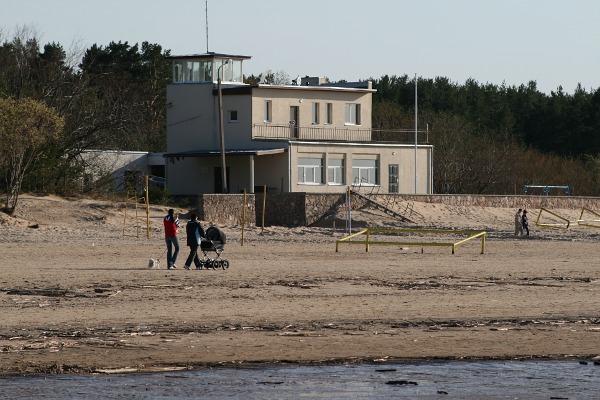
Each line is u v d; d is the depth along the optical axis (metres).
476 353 65.88
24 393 54.44
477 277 113.12
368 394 55.91
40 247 148.88
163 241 168.38
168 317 76.94
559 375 60.66
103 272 110.44
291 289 96.69
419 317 79.56
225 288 96.31
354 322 76.44
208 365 61.28
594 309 86.00
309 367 61.50
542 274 119.06
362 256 142.88
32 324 72.62
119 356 62.72
